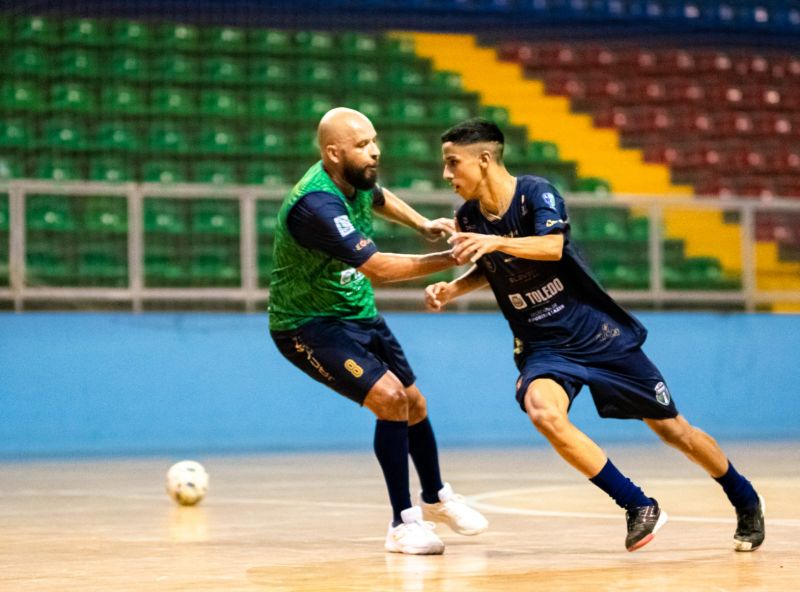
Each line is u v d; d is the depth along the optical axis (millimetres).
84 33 20250
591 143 22844
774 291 17438
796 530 6523
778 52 24609
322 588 4621
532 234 5590
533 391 5379
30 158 18750
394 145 20859
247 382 15992
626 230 16938
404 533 5816
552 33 24000
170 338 15758
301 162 19891
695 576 4789
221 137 19891
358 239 5875
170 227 15844
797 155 23234
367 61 22375
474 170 5570
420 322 16547
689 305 17188
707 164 22891
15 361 15180
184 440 15703
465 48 23484
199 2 22062
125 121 19516
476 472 11344
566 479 10523
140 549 6082
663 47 24219
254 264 15969
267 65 21281
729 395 17312
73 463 13148
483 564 5332
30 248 15320
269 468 12195
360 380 5988
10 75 19375
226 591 4566
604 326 5617
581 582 4664
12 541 6492
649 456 13352
